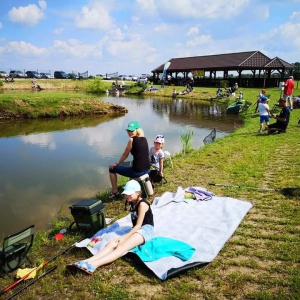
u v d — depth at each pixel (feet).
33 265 17.46
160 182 28.91
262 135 48.91
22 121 78.54
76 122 77.56
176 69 196.65
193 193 24.68
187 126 69.72
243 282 14.84
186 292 14.43
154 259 16.35
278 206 22.85
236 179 29.25
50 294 14.93
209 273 15.60
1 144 53.01
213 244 17.74
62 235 20.47
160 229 19.24
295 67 163.22
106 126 71.41
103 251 16.74
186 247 17.02
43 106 86.89
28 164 40.83
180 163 35.19
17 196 30.12
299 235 18.78
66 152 47.03
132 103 123.75
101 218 20.47
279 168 31.71
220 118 81.10
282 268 15.69
